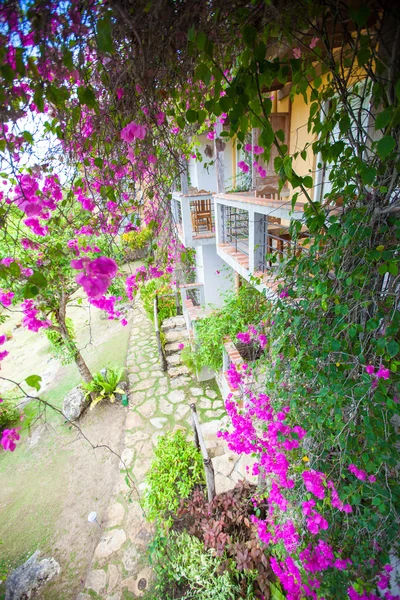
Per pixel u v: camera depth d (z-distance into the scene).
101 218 2.63
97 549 3.67
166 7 1.22
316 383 1.70
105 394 6.07
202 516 3.27
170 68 1.51
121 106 1.77
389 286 1.41
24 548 3.81
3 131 1.39
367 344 1.53
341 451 1.56
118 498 4.27
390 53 1.19
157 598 3.05
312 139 3.44
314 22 1.36
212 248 7.10
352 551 1.69
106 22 1.06
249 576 2.63
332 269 1.64
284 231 4.09
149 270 3.96
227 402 2.71
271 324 2.14
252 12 1.25
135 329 9.21
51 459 5.05
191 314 6.74
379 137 1.54
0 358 2.21
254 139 2.87
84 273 1.29
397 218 1.37
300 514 1.92
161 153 2.23
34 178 2.00
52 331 6.03
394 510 1.41
